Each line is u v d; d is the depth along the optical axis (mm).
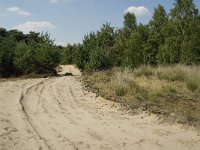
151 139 8234
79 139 8328
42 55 34344
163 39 38344
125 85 14961
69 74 36750
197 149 7477
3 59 29594
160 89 14742
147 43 36688
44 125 9773
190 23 33250
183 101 12539
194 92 14555
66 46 73125
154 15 43844
